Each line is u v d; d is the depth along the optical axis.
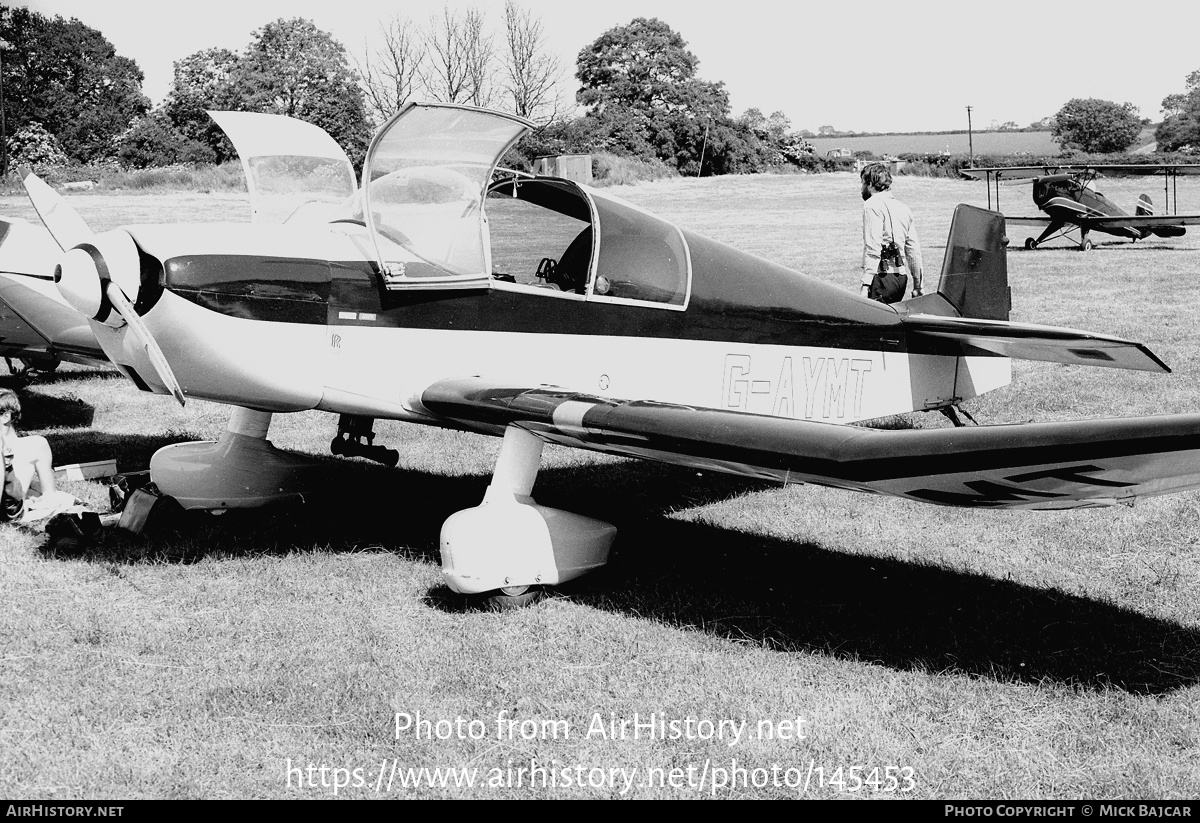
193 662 3.38
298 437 6.59
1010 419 6.57
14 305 6.14
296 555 4.41
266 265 3.97
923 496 3.26
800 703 3.13
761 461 3.25
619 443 3.67
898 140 144.38
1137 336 9.26
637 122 59.06
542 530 3.92
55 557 4.38
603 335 4.51
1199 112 87.94
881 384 5.47
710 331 4.78
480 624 3.71
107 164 48.78
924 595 3.98
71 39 59.66
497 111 3.84
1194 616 3.71
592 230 4.42
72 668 3.33
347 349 4.10
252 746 2.88
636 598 3.96
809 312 5.10
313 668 3.34
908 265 6.82
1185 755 2.82
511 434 4.02
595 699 3.17
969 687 3.21
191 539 4.64
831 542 4.63
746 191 40.12
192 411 7.49
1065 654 3.43
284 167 4.79
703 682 3.27
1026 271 15.15
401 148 3.99
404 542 4.62
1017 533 4.65
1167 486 2.86
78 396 7.93
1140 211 21.89
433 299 4.20
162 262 3.82
